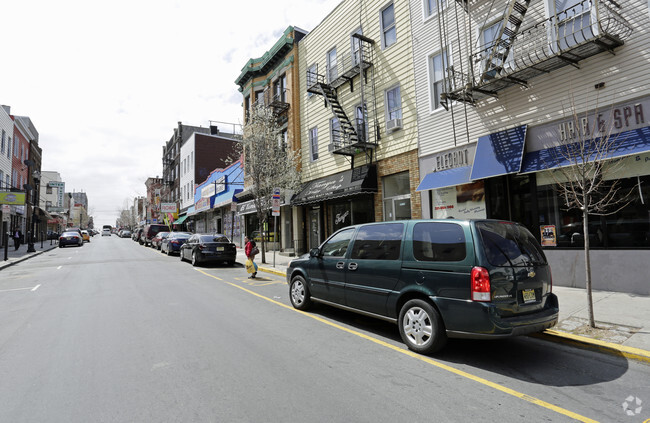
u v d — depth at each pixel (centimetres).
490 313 392
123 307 720
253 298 816
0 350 471
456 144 1024
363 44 1357
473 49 992
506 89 905
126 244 3744
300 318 633
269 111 1614
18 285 1040
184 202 4138
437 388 356
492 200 939
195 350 465
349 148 1330
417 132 1148
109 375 387
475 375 388
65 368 407
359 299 549
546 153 808
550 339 502
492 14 941
